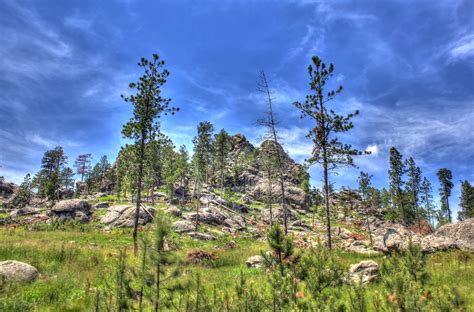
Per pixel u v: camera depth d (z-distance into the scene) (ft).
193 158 241.76
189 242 97.96
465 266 41.04
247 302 17.22
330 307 15.65
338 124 65.31
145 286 17.38
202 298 17.78
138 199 73.87
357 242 86.74
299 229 163.02
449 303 16.85
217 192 252.83
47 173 288.10
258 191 253.65
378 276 31.04
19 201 285.64
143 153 76.69
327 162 65.46
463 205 263.49
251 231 155.63
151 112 76.84
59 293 29.99
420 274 24.89
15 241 62.13
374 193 275.80
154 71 78.38
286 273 18.94
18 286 30.19
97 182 356.18
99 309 20.06
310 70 70.08
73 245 59.21
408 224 205.87
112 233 110.01
